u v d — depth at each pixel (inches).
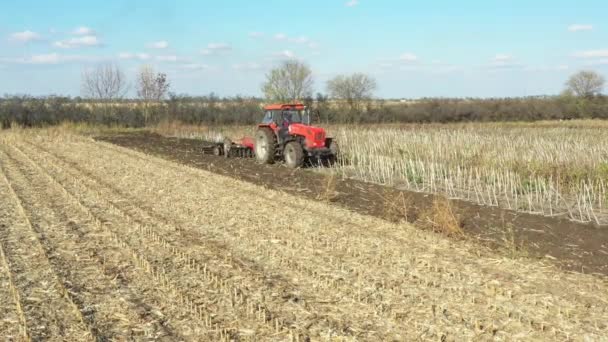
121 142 1067.9
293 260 306.7
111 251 323.6
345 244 339.0
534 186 528.7
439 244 342.6
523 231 374.9
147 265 290.4
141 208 441.1
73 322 225.5
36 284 268.5
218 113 1610.5
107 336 213.0
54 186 542.0
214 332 215.9
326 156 696.4
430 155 733.9
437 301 246.7
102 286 265.6
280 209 438.9
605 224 395.2
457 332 215.6
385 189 537.0
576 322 225.3
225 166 697.0
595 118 1979.6
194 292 257.3
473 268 295.1
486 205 461.1
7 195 495.2
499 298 250.8
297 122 716.0
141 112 1572.3
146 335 213.8
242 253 320.5
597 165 589.6
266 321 225.3
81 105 1576.0
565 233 368.8
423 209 442.0
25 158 781.3
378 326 221.0
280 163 724.0
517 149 776.3
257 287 264.2
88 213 420.5
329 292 257.8
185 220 401.4
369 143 854.5
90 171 645.9
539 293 258.2
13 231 368.2
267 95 1779.0
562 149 728.3
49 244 337.1
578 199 443.8
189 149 930.1
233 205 453.1
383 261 304.7
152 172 640.4
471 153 730.2
